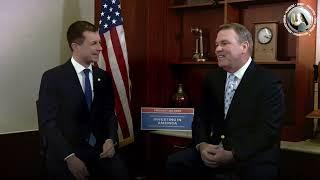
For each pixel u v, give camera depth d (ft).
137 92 10.68
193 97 11.45
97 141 7.77
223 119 7.25
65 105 7.41
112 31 9.68
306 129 9.13
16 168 9.10
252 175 6.55
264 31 9.41
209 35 11.10
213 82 7.55
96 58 7.77
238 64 7.09
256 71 7.05
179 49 11.62
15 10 9.16
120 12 9.78
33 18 9.50
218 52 7.09
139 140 10.80
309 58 9.16
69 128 7.39
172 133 9.99
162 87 11.18
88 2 10.65
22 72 9.34
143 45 10.78
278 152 6.72
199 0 10.59
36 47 9.59
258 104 6.84
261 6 10.06
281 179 8.22
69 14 10.25
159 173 10.46
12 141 9.05
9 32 9.08
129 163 10.67
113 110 8.16
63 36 10.14
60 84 7.41
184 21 11.53
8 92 9.12
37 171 9.46
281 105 6.78
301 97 8.87
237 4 10.16
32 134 9.41
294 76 9.11
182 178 7.42
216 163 6.77
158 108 10.23
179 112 10.04
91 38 7.61
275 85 6.81
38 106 7.27
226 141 7.06
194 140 7.68
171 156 7.52
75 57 7.75
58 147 6.92
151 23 10.82
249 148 6.64
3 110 9.05
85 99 7.60
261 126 6.71
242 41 7.02
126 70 9.81
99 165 7.54
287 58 9.63
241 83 7.03
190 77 11.51
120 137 9.75
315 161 7.84
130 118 9.95
